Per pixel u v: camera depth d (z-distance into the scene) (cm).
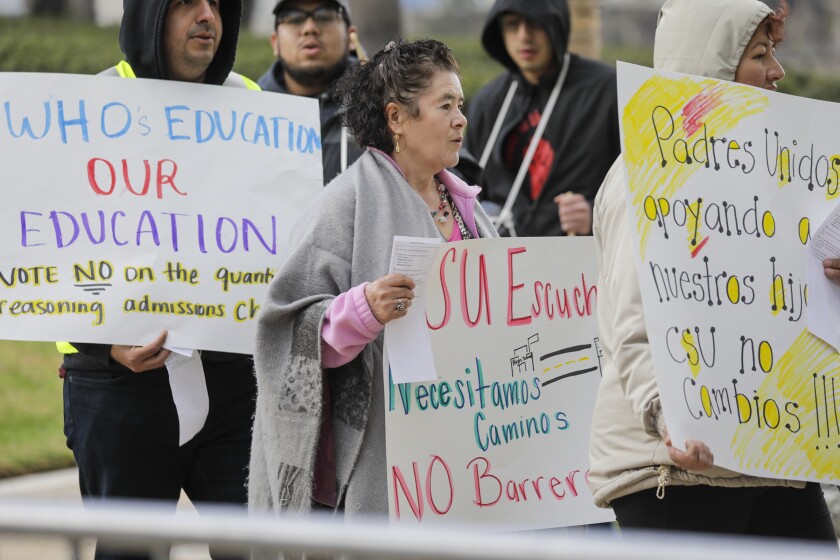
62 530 332
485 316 599
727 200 543
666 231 525
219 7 703
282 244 686
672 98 536
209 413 671
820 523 568
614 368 548
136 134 678
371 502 568
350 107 600
